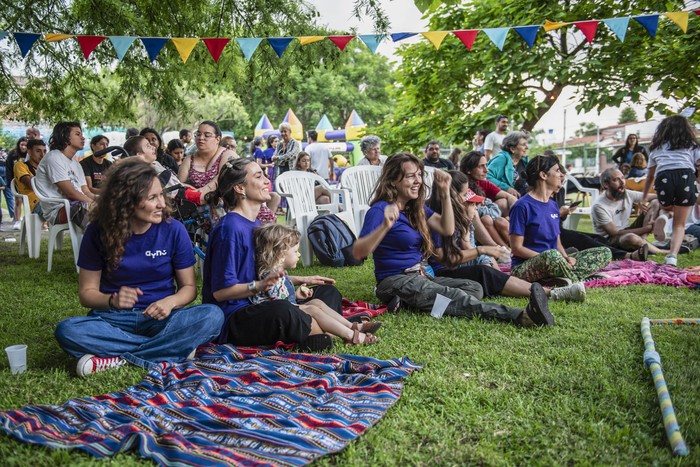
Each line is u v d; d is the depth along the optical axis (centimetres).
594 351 302
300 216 629
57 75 687
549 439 206
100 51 675
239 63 685
